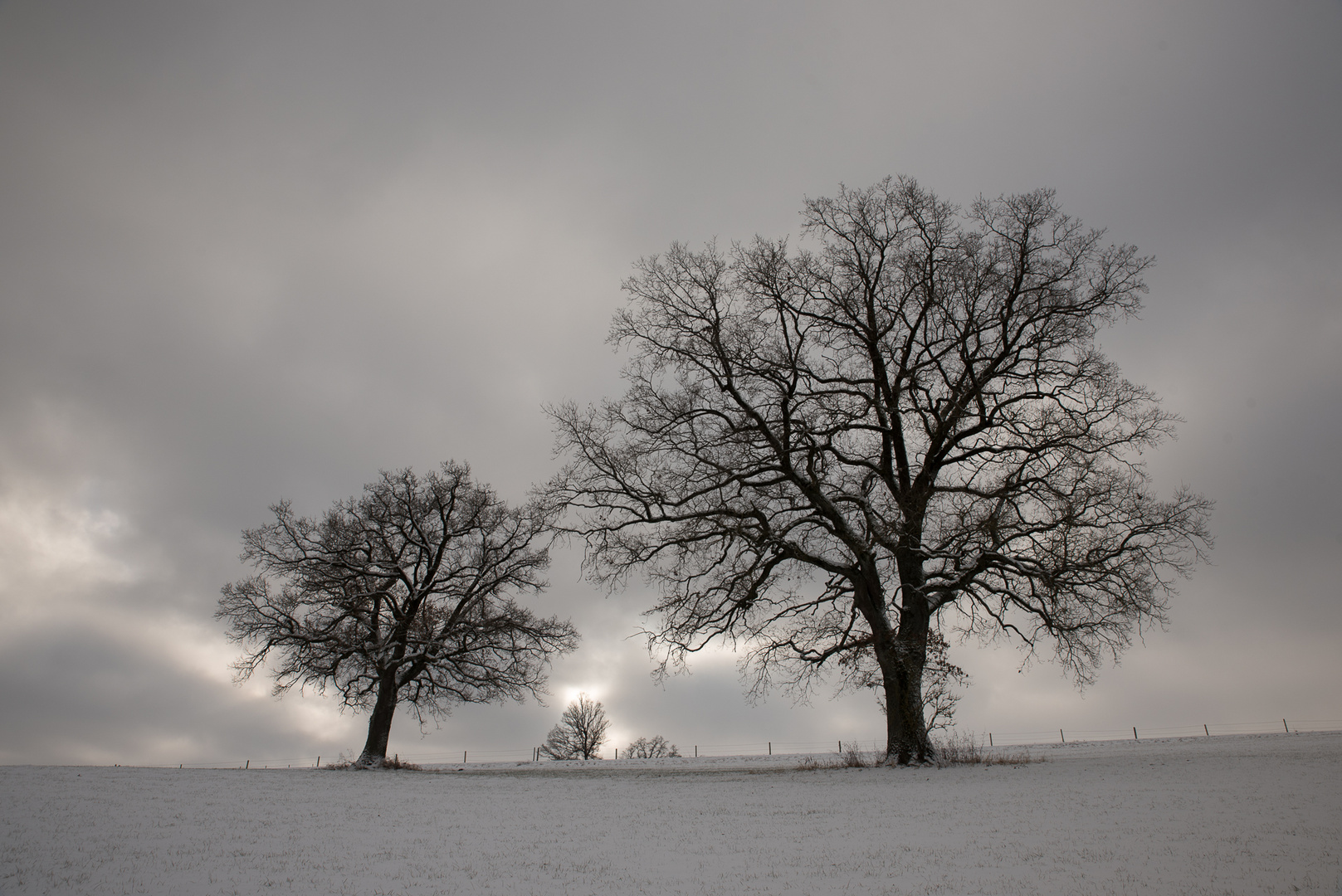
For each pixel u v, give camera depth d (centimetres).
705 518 2525
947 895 797
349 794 1922
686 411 2555
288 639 3553
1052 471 2459
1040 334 2455
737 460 2561
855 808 1484
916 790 1733
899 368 2650
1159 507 2338
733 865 984
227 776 2458
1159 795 1441
